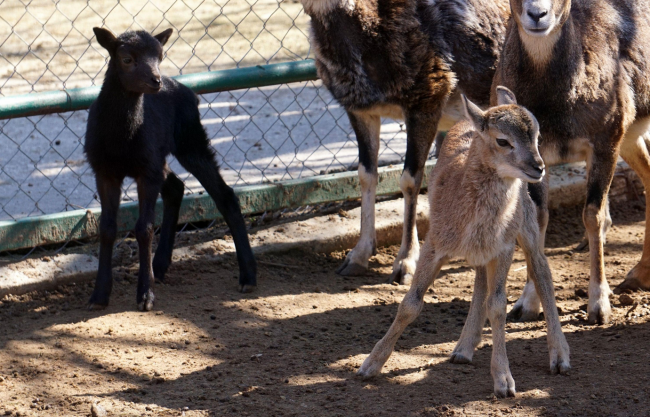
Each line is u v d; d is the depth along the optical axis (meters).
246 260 7.41
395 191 9.03
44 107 7.41
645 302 6.87
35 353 6.11
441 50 7.69
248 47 15.18
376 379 5.67
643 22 7.01
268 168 10.07
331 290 7.46
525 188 5.71
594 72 6.39
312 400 5.39
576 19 6.54
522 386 5.50
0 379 5.70
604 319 6.51
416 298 5.57
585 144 6.55
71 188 9.50
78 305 7.04
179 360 6.03
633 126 7.18
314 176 8.81
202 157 7.50
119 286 7.37
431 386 5.55
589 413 5.09
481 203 5.29
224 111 12.41
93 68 13.89
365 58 7.57
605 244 8.47
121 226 7.93
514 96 5.96
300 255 8.20
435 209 5.59
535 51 6.30
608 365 5.73
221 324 6.66
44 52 14.83
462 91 8.04
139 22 16.66
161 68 13.84
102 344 6.26
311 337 6.43
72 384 5.65
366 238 7.96
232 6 18.25
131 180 9.73
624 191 9.48
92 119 6.88
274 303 7.11
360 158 8.01
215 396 5.47
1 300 7.02
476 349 6.15
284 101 13.00
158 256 7.54
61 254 7.57
